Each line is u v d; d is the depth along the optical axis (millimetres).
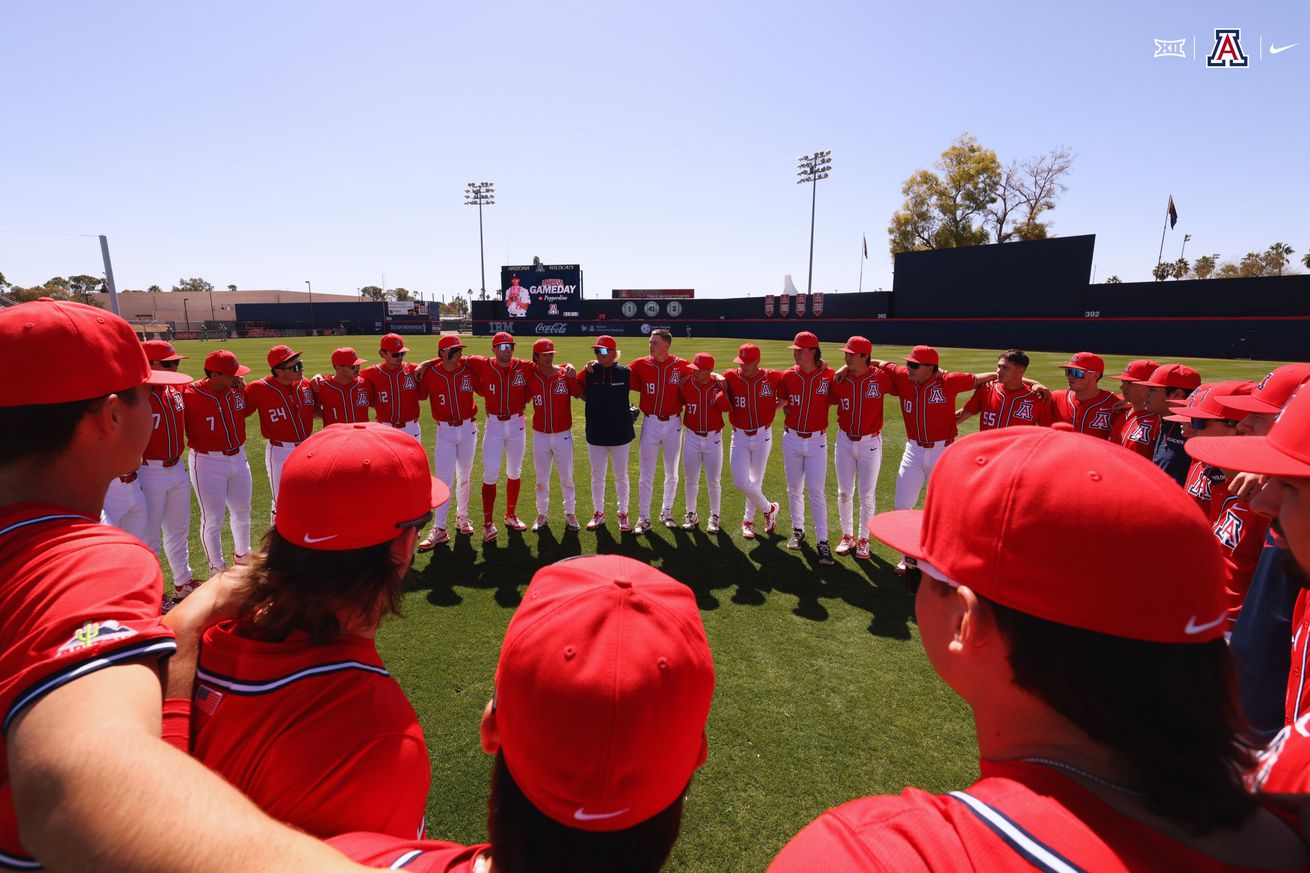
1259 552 2803
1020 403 5641
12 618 841
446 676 3844
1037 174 43594
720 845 2664
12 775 688
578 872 822
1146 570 659
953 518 798
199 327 66875
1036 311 27000
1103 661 666
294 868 631
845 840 636
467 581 5215
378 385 6355
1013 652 718
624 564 1012
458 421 6246
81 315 1091
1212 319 23016
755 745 3277
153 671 823
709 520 6586
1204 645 687
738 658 4121
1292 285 21594
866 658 4125
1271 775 902
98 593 844
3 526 959
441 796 2916
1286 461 1301
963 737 3355
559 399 6277
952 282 29500
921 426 5648
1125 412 5445
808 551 6020
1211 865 612
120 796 616
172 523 4961
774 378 6199
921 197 45938
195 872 592
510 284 44781
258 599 1164
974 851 593
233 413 5223
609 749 775
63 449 1050
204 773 697
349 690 1108
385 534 1230
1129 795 647
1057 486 709
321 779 1005
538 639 838
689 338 39844
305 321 59844
